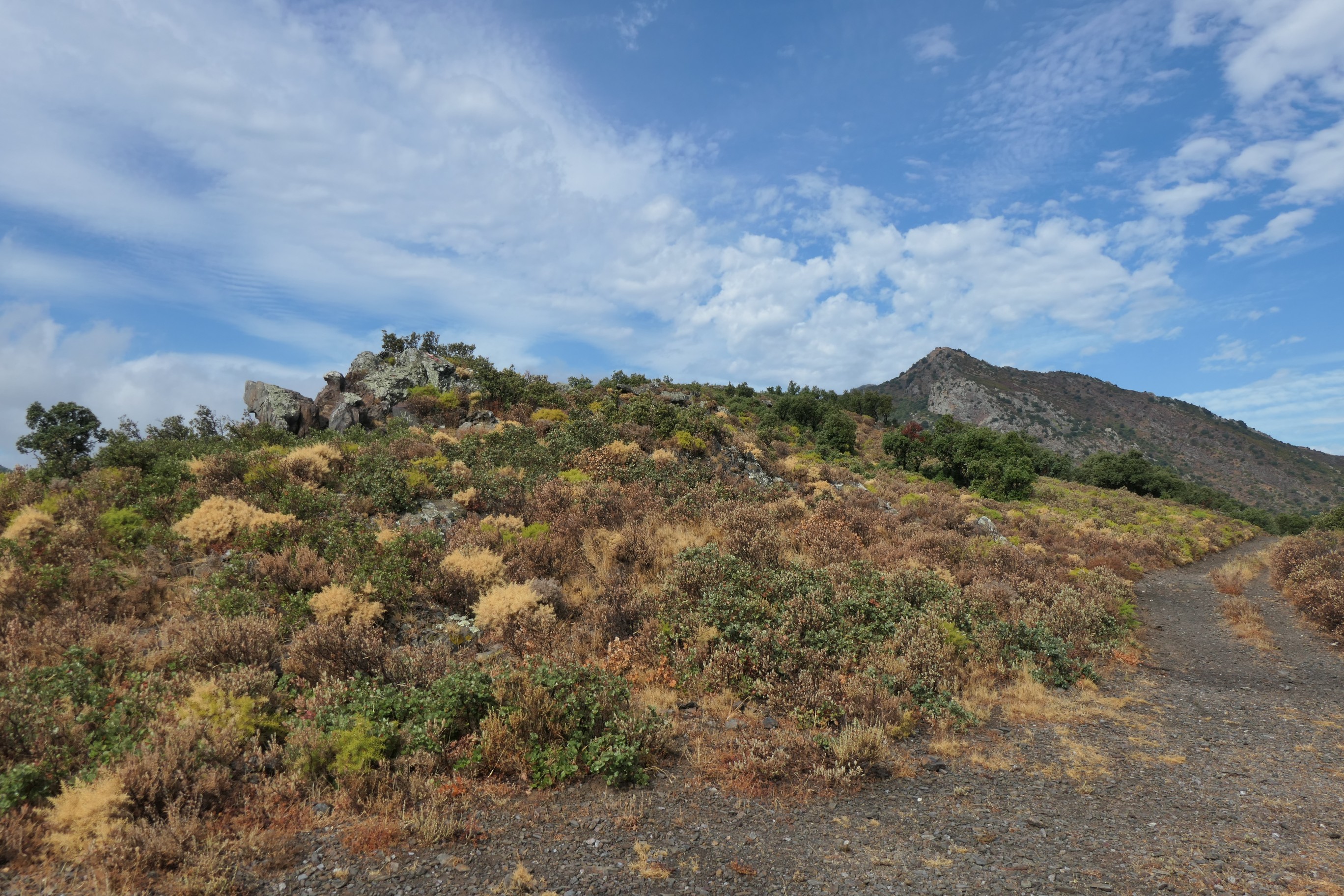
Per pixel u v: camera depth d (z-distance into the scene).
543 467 16.33
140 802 4.42
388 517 11.91
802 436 55.22
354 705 5.86
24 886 3.73
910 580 11.45
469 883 4.03
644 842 4.66
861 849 4.75
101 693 5.66
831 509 17.41
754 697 7.66
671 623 8.80
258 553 9.48
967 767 6.56
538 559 10.63
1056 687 9.41
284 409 19.33
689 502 15.12
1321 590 14.34
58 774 4.64
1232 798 5.92
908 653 8.70
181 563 9.33
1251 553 31.64
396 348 32.31
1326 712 8.73
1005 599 12.49
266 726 5.59
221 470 12.49
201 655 6.51
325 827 4.59
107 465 13.44
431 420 21.11
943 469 45.84
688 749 6.37
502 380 24.31
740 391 76.69
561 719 6.05
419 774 5.29
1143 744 7.37
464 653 7.68
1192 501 59.41
